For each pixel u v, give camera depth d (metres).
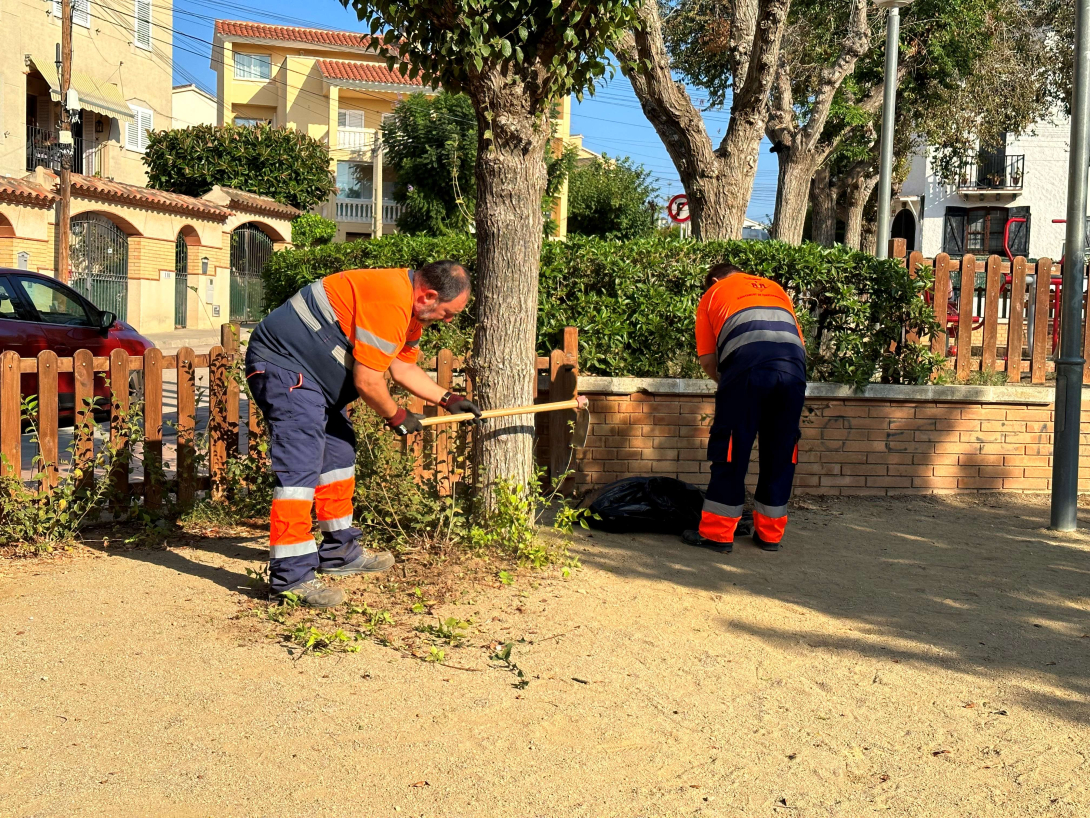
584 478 7.31
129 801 2.96
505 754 3.32
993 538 6.52
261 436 6.59
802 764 3.32
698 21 17.95
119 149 30.83
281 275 11.27
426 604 4.78
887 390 7.64
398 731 3.46
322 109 39.50
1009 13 21.00
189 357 6.40
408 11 5.12
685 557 5.88
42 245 21.03
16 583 5.02
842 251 7.95
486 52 4.90
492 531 5.60
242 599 4.82
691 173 10.47
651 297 7.70
